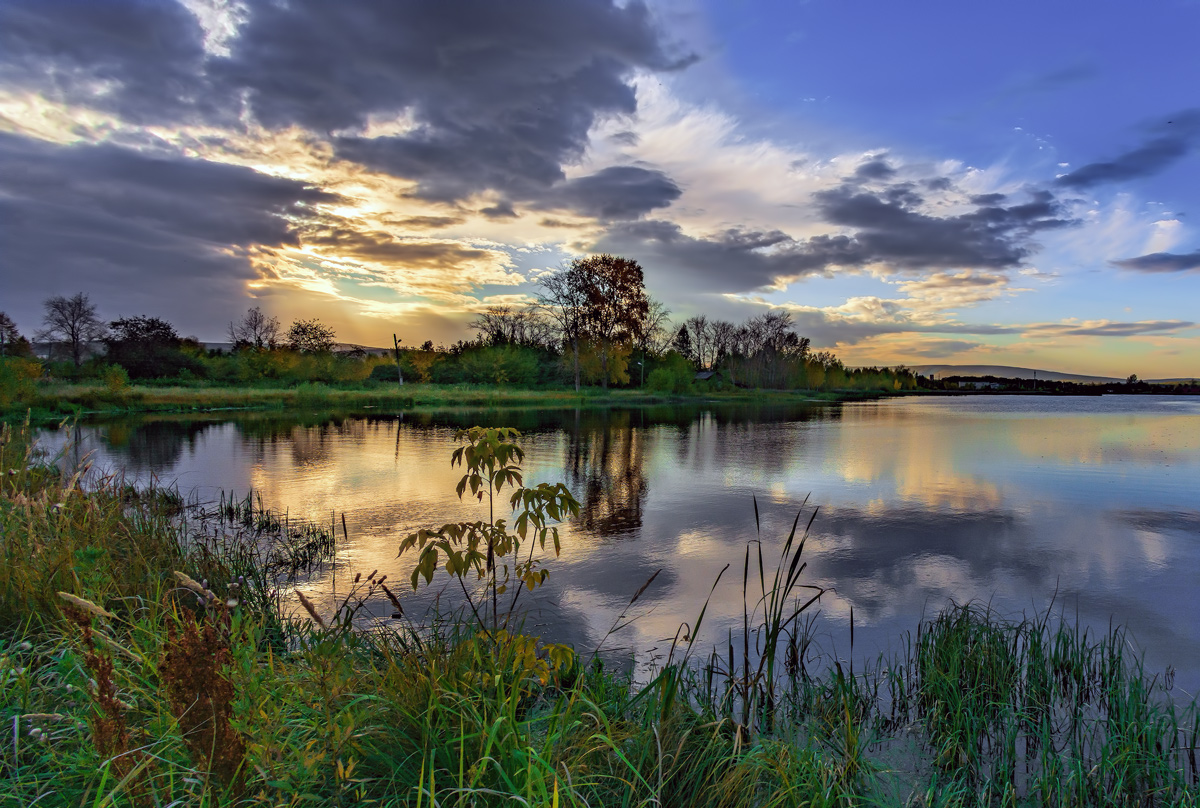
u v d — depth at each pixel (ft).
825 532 28.94
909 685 13.89
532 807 6.29
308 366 193.26
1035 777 10.53
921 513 33.22
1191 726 12.11
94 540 14.25
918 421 110.01
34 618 10.48
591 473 46.70
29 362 125.80
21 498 14.11
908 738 11.90
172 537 18.86
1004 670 13.89
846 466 50.93
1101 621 18.25
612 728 9.23
